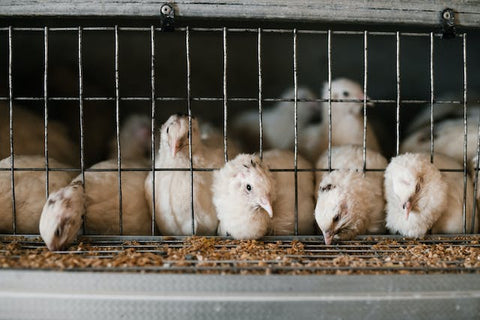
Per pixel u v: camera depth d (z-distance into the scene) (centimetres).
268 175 51
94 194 53
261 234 51
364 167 53
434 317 42
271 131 72
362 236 53
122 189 55
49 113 72
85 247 49
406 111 75
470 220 54
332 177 53
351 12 53
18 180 54
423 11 54
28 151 64
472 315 43
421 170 52
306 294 42
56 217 48
